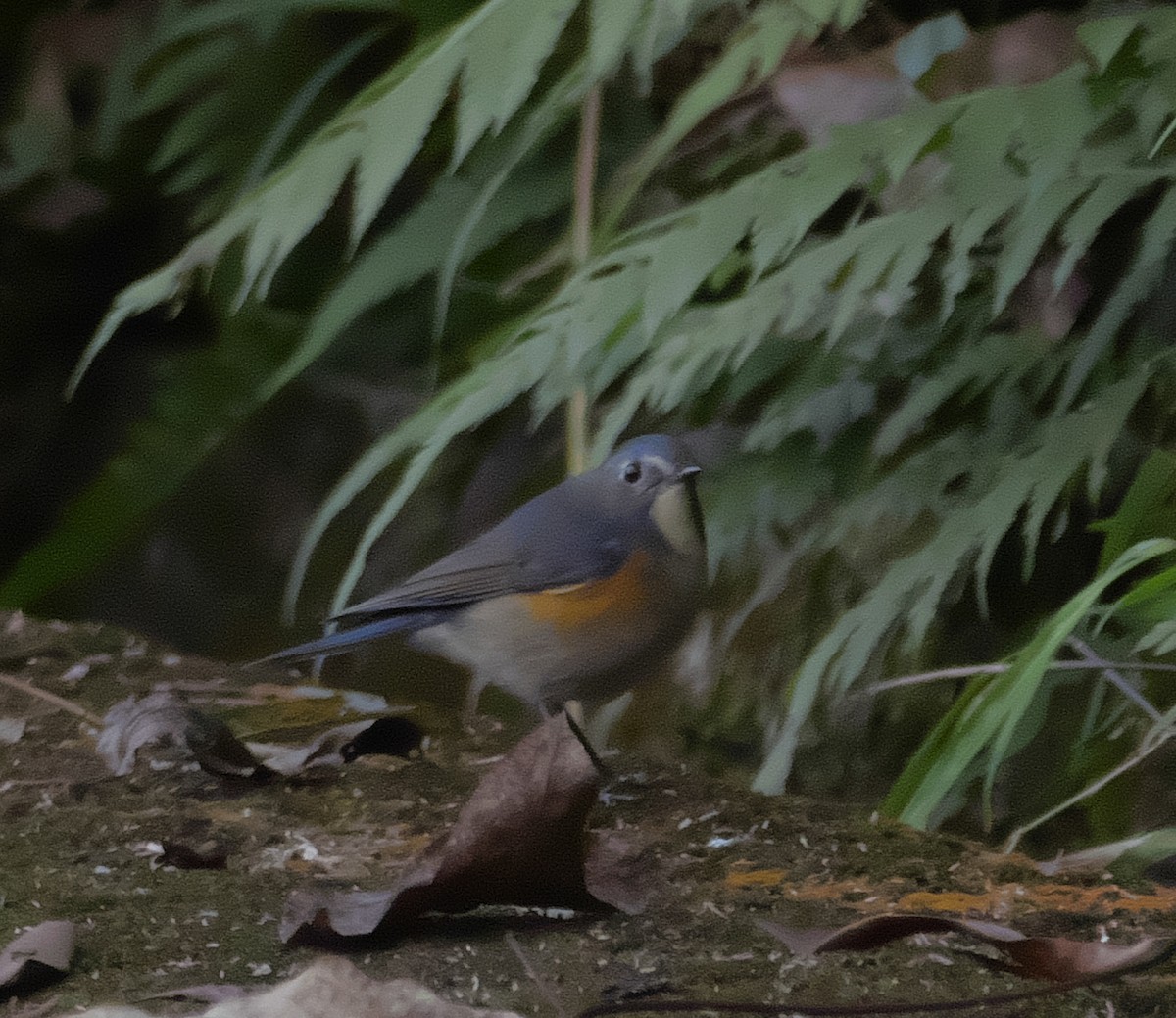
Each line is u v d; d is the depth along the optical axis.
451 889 3.73
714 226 5.25
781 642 7.42
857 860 4.33
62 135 10.98
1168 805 6.01
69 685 6.09
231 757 5.00
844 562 7.26
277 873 4.27
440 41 5.67
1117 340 6.12
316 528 5.94
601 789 4.96
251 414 8.89
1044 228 5.06
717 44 7.23
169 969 3.65
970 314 6.27
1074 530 6.80
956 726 4.79
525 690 5.59
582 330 5.41
